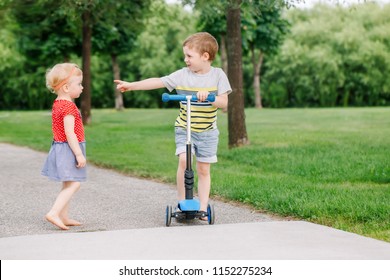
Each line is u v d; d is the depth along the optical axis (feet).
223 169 43.86
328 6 205.87
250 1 50.49
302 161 45.47
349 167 41.83
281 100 215.31
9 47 167.84
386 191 32.35
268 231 23.18
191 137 26.11
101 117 126.41
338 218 26.00
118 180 39.93
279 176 39.55
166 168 44.29
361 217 25.91
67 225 25.80
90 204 31.01
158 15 97.60
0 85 216.74
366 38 197.88
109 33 109.19
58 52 107.34
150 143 65.67
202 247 20.67
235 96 57.26
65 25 106.63
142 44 211.82
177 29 209.87
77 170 24.88
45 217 26.35
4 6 78.02
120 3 75.92
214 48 25.53
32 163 50.08
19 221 26.84
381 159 44.98
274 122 96.94
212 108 25.86
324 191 32.04
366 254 19.84
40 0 77.36
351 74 201.16
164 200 32.24
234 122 57.41
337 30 200.44
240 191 32.22
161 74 212.43
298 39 203.51
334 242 21.40
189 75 25.77
